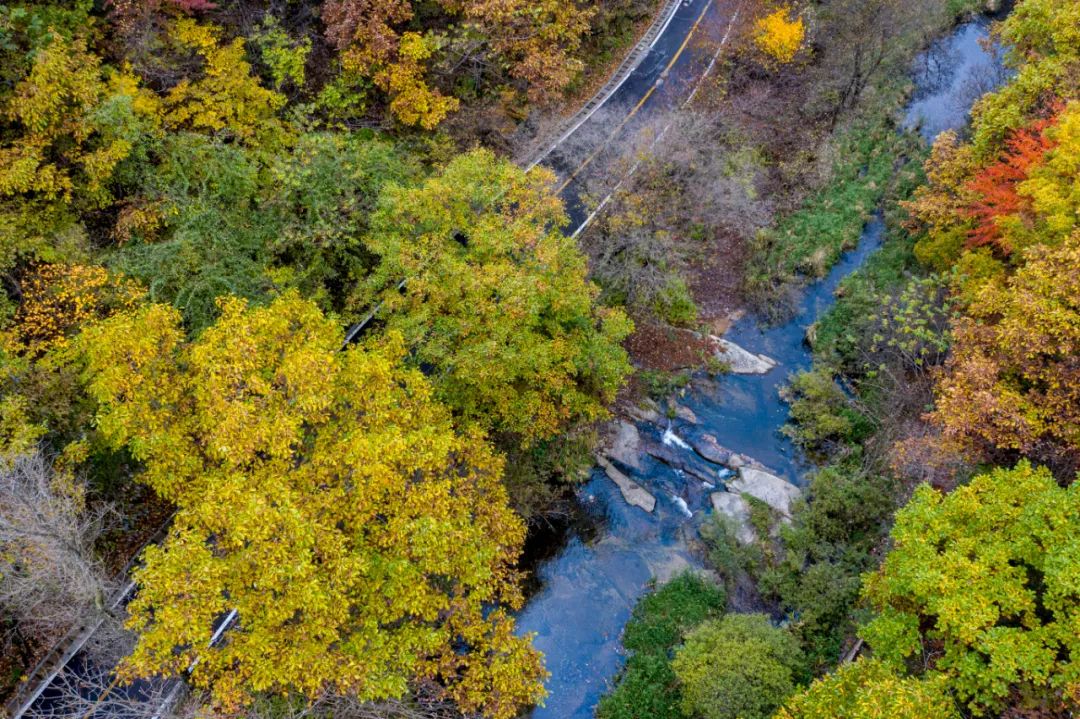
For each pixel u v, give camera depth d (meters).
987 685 14.53
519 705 22.92
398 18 28.72
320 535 16.03
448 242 24.78
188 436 18.25
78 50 22.33
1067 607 14.30
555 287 24.69
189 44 25.42
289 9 29.22
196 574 14.86
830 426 29.75
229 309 18.55
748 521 27.61
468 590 20.88
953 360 23.23
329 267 26.45
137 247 22.41
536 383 25.27
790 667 21.25
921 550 16.38
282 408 17.61
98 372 18.72
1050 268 20.61
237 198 25.02
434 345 22.67
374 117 30.81
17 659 18.98
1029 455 20.56
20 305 20.19
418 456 17.91
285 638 15.87
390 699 18.56
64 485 17.12
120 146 21.95
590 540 27.70
